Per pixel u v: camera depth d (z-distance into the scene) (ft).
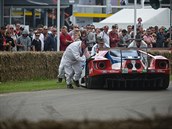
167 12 192.13
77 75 101.50
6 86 102.42
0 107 71.72
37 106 73.15
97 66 96.78
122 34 144.15
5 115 62.69
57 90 96.43
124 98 83.41
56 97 84.58
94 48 107.04
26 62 117.19
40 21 236.43
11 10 210.18
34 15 231.71
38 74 120.47
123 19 191.72
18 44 130.82
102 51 99.50
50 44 135.95
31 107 71.92
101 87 100.73
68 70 101.14
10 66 113.50
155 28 161.79
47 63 122.31
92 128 27.86
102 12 248.52
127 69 95.40
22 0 201.46
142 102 77.82
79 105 74.33
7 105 74.08
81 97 84.74
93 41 135.13
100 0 270.87
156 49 135.54
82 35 124.16
